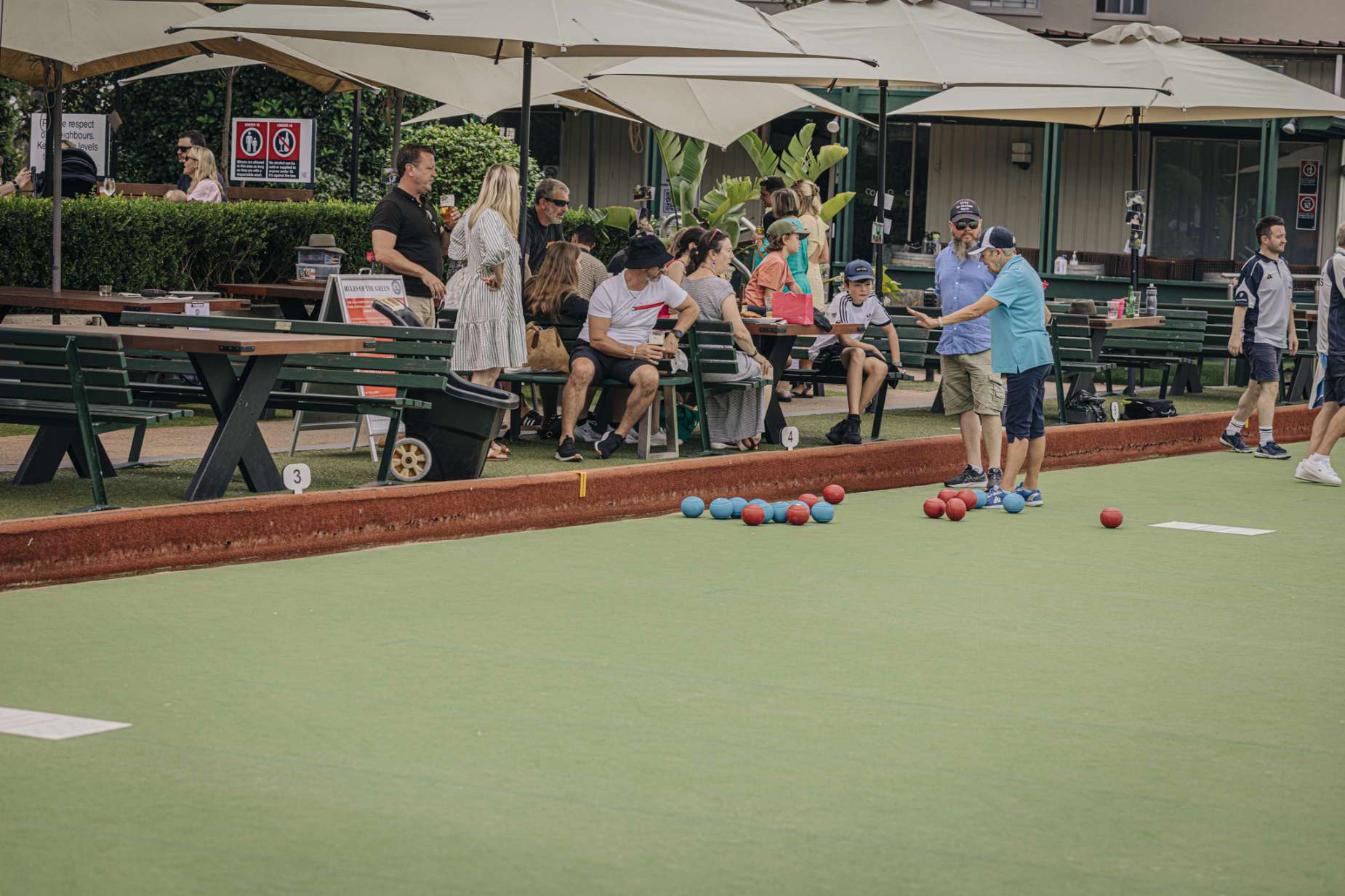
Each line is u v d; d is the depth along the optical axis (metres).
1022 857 6.24
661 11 15.34
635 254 16.23
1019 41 20.48
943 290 17.19
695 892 5.76
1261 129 34.81
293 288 19.28
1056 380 21.91
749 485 16.28
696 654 9.53
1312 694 9.09
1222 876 6.09
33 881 5.68
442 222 22.38
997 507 16.47
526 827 6.41
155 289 18.56
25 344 11.72
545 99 22.92
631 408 16.30
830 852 6.23
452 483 13.55
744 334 17.19
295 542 12.31
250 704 8.09
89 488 13.30
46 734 7.46
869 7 20.67
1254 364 21.66
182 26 15.36
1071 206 37.69
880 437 19.22
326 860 5.98
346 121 30.94
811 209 21.77
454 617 10.32
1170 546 14.23
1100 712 8.54
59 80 17.81
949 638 10.24
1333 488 18.67
